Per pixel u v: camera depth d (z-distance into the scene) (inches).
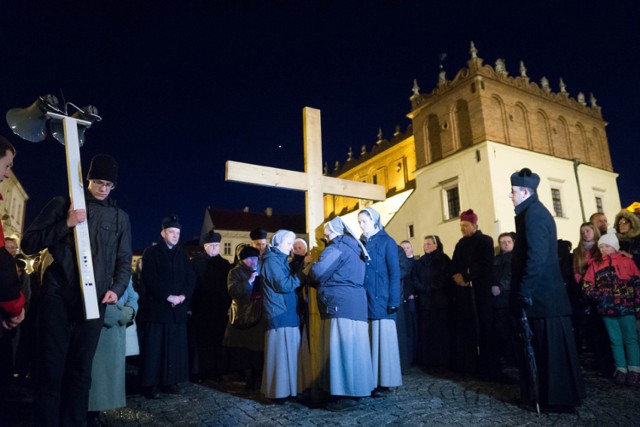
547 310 156.9
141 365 195.0
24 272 214.5
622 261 206.2
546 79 1028.5
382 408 169.8
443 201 940.6
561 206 948.6
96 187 139.7
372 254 194.9
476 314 239.8
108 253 136.9
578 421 148.1
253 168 208.1
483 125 874.1
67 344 128.3
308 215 219.5
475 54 914.7
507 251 244.4
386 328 191.3
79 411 127.9
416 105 1053.8
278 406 176.6
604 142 1120.2
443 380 224.1
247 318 210.8
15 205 1234.6
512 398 180.9
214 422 155.6
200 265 250.8
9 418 161.3
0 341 186.7
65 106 139.9
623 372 201.0
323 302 173.3
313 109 231.0
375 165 1330.0
